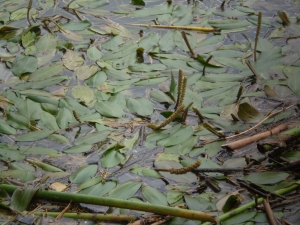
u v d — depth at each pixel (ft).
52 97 5.63
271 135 5.16
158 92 5.67
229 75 5.86
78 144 5.17
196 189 4.81
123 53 6.15
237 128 5.28
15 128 5.34
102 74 5.88
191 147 5.11
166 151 5.09
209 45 6.26
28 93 5.66
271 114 5.36
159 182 4.88
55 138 5.22
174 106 5.57
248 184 4.82
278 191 4.74
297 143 5.13
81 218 4.63
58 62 6.05
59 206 4.74
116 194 4.76
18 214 4.67
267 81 5.76
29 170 4.97
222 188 4.81
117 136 5.24
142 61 6.07
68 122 5.38
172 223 4.56
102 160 5.04
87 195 4.68
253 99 5.61
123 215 4.62
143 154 5.09
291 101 5.55
